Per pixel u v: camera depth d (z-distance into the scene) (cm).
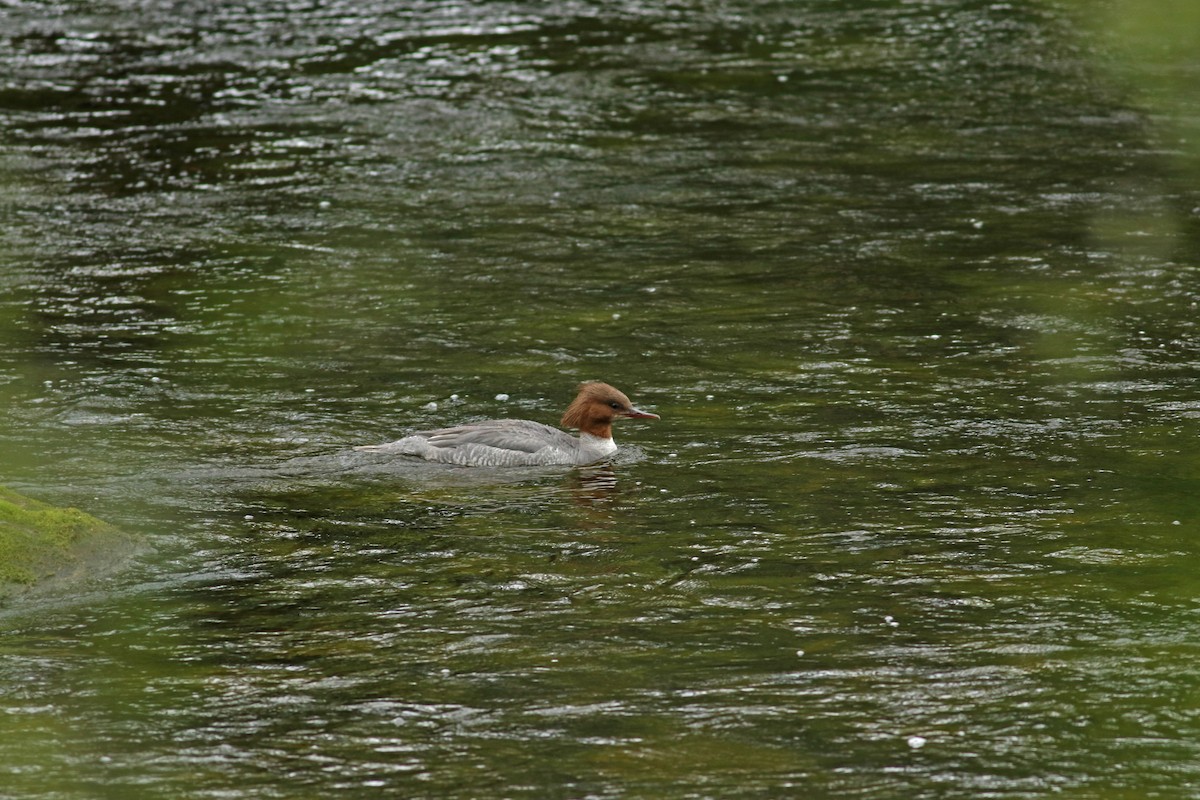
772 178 9081
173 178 9012
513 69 11356
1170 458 5091
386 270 7500
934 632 3788
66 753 3206
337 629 3841
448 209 8519
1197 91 10800
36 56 11475
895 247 7838
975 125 10156
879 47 12038
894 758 3170
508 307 6969
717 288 7238
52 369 6075
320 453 5250
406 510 4728
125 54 11594
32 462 5069
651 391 5919
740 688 3491
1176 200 8594
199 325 6681
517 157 9475
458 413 5684
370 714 3384
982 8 13125
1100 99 10694
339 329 6656
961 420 5516
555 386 5988
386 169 9225
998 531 4475
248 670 3606
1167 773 3102
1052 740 3241
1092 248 7781
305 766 3158
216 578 4178
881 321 6738
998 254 7706
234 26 12431
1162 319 6688
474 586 4122
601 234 8088
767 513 4659
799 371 6112
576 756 3188
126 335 6538
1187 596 3981
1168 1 10444
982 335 6525
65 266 7494
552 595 4056
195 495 4825
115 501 4747
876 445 5269
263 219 8300
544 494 4875
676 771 3125
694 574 4188
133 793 3044
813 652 3681
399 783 3086
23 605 3975
